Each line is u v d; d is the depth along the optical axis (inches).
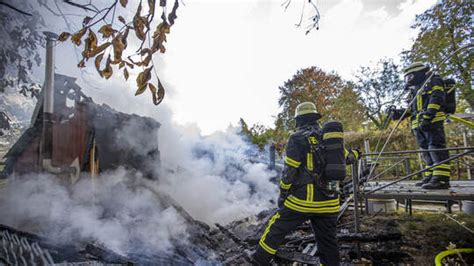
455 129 366.6
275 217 91.2
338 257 86.8
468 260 107.4
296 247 122.7
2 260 68.6
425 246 126.1
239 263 106.9
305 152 87.8
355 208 127.1
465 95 347.3
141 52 45.3
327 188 85.3
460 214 172.4
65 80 140.9
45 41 111.8
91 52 44.7
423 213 186.9
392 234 121.6
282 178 89.4
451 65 346.3
